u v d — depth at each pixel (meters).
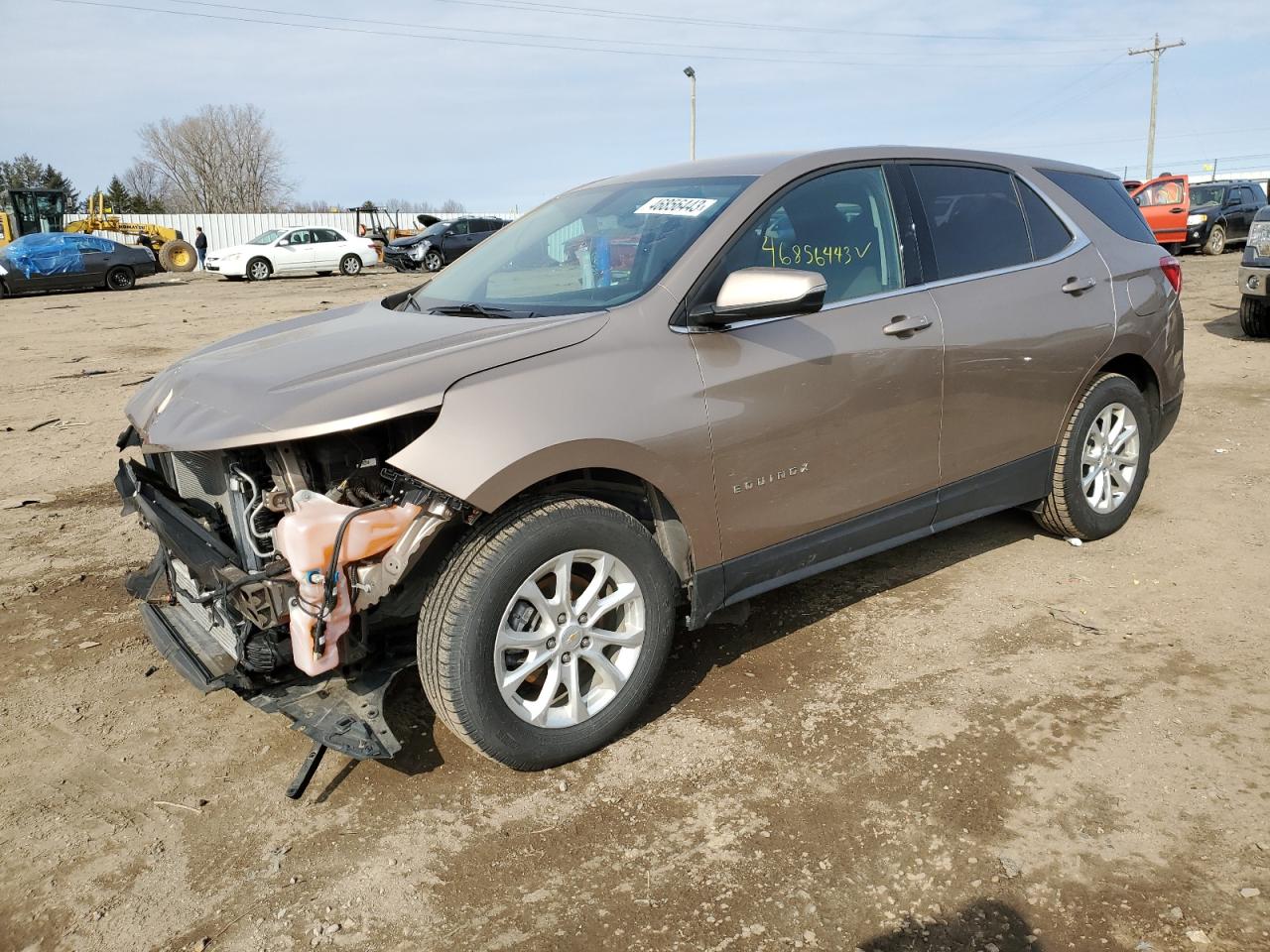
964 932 2.27
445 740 3.16
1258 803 2.65
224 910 2.45
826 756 2.98
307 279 28.78
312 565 2.53
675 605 3.18
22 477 6.53
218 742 3.21
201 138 73.56
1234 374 8.42
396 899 2.46
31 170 76.81
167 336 14.47
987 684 3.36
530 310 3.28
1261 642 3.55
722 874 2.50
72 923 2.42
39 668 3.73
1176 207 22.09
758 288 2.92
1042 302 4.02
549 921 2.37
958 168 4.02
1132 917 2.28
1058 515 4.40
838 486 3.44
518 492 2.69
